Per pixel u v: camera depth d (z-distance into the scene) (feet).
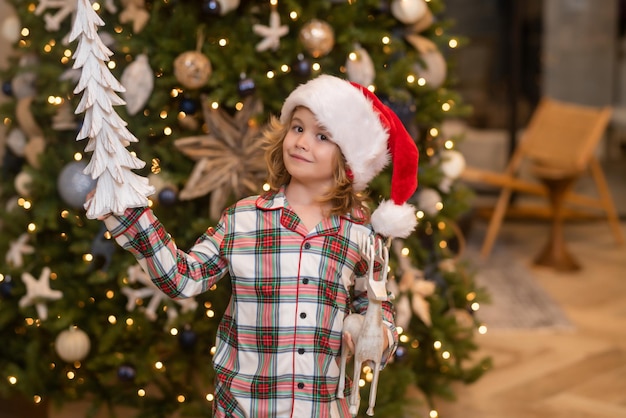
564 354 11.68
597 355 11.62
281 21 8.71
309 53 8.57
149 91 8.30
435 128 9.49
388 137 5.56
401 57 9.37
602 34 20.33
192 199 9.00
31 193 9.01
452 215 9.71
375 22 9.08
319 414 5.23
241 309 5.32
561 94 20.45
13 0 9.66
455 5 20.25
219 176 8.52
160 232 5.03
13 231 9.41
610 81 20.51
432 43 9.44
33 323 8.86
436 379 9.63
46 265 9.09
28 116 9.13
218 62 8.40
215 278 5.39
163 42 8.33
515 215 19.52
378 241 5.40
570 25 20.25
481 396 10.28
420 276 9.39
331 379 5.32
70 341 8.53
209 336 8.91
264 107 8.83
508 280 15.05
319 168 5.34
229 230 5.41
